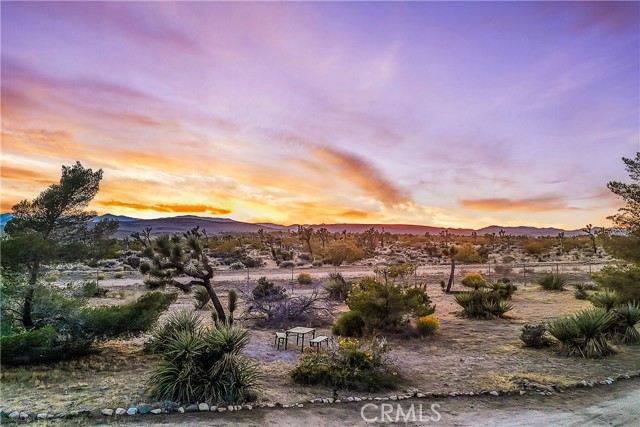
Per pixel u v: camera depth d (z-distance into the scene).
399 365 11.12
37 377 10.12
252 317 18.23
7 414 7.65
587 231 69.44
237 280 32.88
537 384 9.88
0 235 12.73
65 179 13.45
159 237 14.04
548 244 79.44
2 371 10.52
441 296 26.41
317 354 10.71
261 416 7.99
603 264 49.25
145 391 9.04
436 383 10.13
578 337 12.98
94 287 13.75
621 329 14.56
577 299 24.72
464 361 12.09
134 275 36.12
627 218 19.38
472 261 53.25
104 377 10.23
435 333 15.72
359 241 86.75
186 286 14.14
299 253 65.25
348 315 15.73
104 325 12.12
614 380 10.28
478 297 19.88
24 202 13.25
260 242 79.75
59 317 12.09
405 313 15.98
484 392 9.40
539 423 7.90
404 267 18.36
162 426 7.39
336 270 40.62
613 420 8.05
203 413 8.02
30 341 10.76
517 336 15.45
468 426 7.74
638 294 18.14
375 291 15.91
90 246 13.36
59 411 7.89
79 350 12.23
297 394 9.23
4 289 11.40
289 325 17.25
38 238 11.92
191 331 10.65
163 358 9.55
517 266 46.31
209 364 9.06
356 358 10.27
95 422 7.52
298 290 28.34
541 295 26.59
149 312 12.79
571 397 9.26
